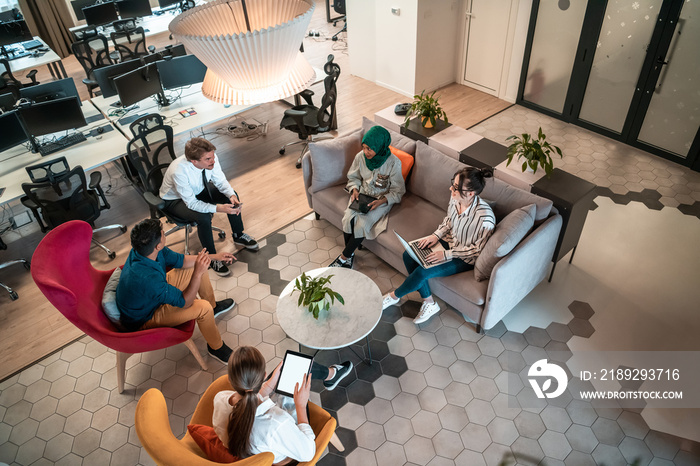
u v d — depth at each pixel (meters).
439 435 2.76
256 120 6.09
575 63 5.19
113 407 3.03
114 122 4.90
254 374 1.88
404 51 6.13
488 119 5.80
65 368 3.28
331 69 4.75
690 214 4.15
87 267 2.92
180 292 2.81
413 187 3.83
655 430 2.72
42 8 8.27
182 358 3.30
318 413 2.35
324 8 9.97
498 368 3.09
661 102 4.67
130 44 6.58
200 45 1.32
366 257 3.96
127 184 5.14
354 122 5.89
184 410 2.98
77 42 6.18
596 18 4.79
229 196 3.85
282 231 4.29
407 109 4.25
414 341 3.29
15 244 4.39
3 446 2.85
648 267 3.69
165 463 1.74
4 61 5.94
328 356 3.22
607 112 5.19
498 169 3.48
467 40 6.24
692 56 4.29
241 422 1.89
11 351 3.41
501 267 2.81
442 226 3.36
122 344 2.70
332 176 3.95
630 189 4.48
